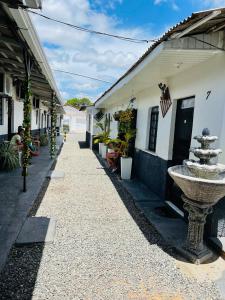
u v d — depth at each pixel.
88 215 4.74
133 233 4.04
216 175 3.21
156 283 2.80
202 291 2.70
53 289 2.61
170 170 3.45
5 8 3.21
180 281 2.85
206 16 2.89
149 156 6.77
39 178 6.98
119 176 8.27
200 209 3.19
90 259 3.21
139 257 3.31
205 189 2.92
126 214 4.91
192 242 3.30
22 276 2.79
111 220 4.56
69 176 7.91
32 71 6.89
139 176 7.77
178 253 3.41
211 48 3.58
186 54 3.74
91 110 16.66
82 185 6.92
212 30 3.49
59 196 5.79
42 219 4.30
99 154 13.59
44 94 13.41
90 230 4.08
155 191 6.24
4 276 2.77
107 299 2.51
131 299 2.53
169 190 5.56
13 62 6.66
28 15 3.43
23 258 3.14
